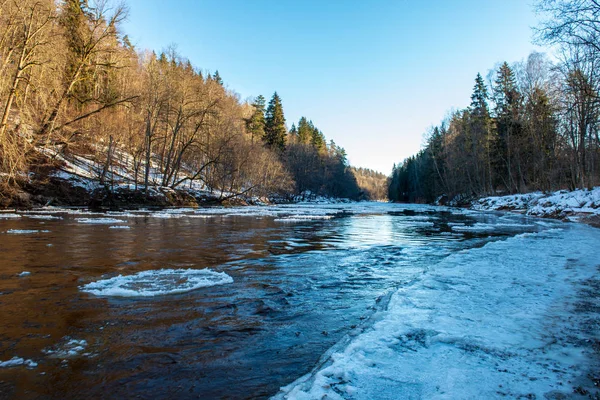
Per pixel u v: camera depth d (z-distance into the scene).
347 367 3.17
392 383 2.88
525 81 36.25
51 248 9.84
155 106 33.94
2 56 21.34
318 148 100.44
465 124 54.16
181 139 43.34
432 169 72.69
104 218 19.31
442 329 4.05
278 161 66.50
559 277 6.75
